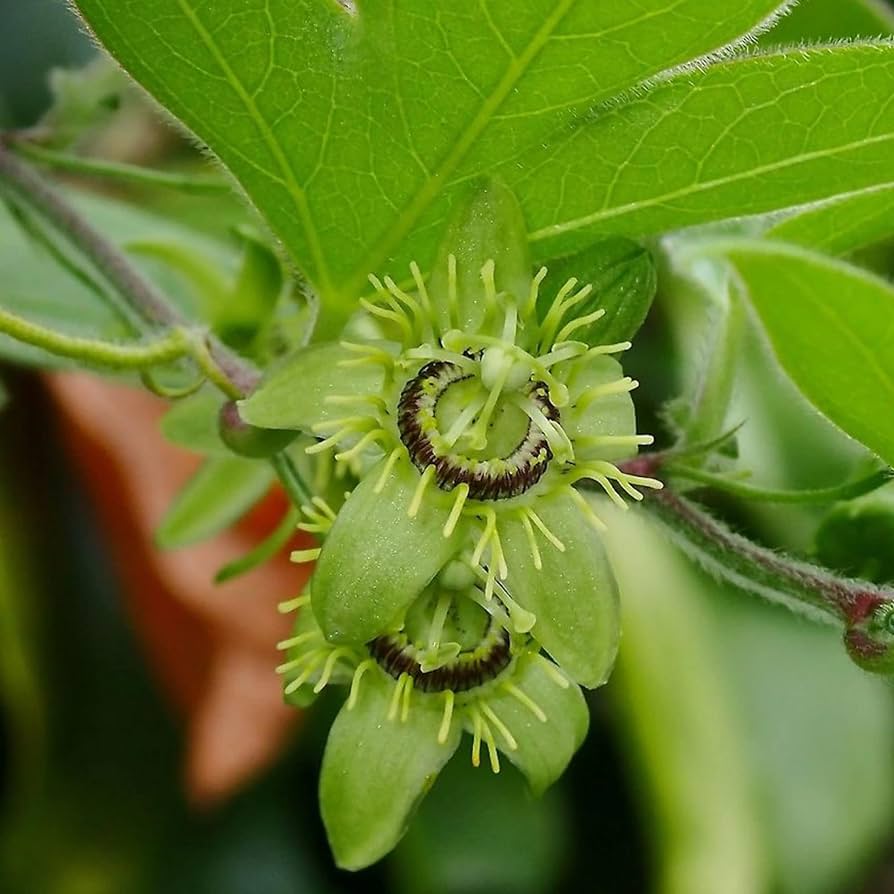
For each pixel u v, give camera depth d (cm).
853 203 18
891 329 16
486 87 16
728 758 21
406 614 16
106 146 23
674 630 22
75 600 24
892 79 16
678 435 18
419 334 16
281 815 24
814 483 20
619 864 22
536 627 16
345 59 16
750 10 15
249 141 16
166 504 22
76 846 23
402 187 16
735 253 17
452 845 22
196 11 16
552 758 16
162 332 17
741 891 21
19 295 19
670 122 16
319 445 16
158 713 24
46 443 23
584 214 16
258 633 22
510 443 16
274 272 18
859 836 22
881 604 16
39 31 25
